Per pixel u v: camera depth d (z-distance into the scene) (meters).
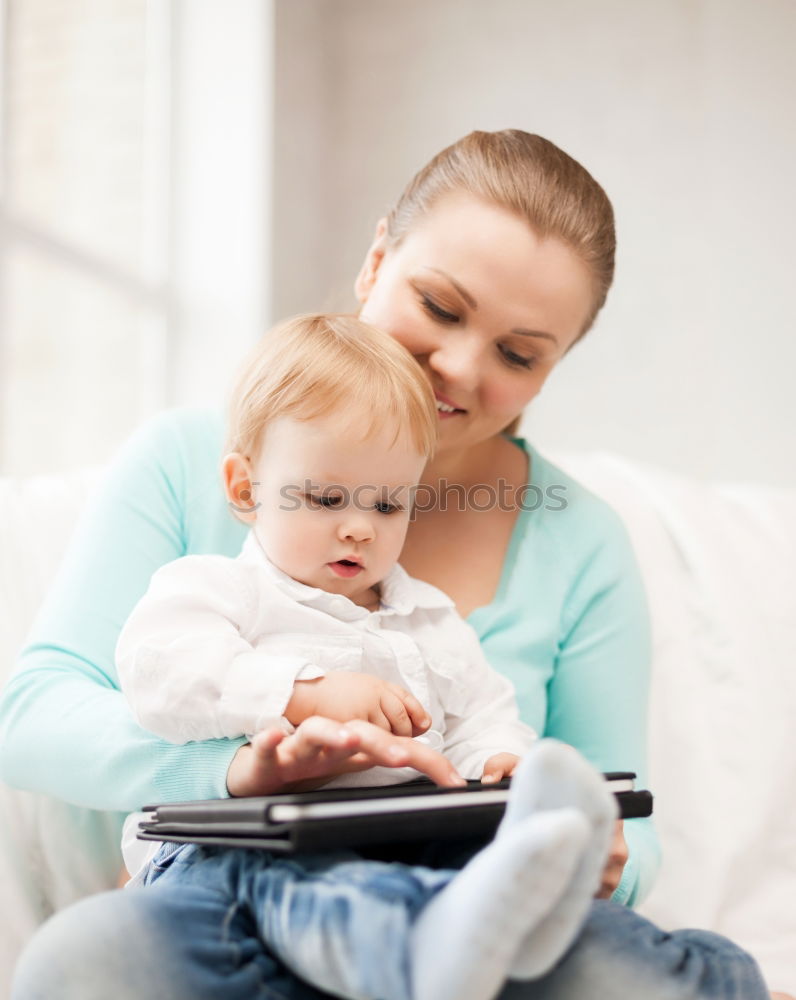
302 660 0.87
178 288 2.53
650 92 2.54
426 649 1.02
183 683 0.85
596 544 1.28
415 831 0.70
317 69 2.79
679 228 2.49
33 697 0.98
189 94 2.55
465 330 1.12
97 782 0.91
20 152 2.15
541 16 2.66
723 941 0.76
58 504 1.37
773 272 2.41
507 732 1.01
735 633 1.46
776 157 2.42
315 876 0.71
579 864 0.62
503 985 0.69
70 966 0.65
